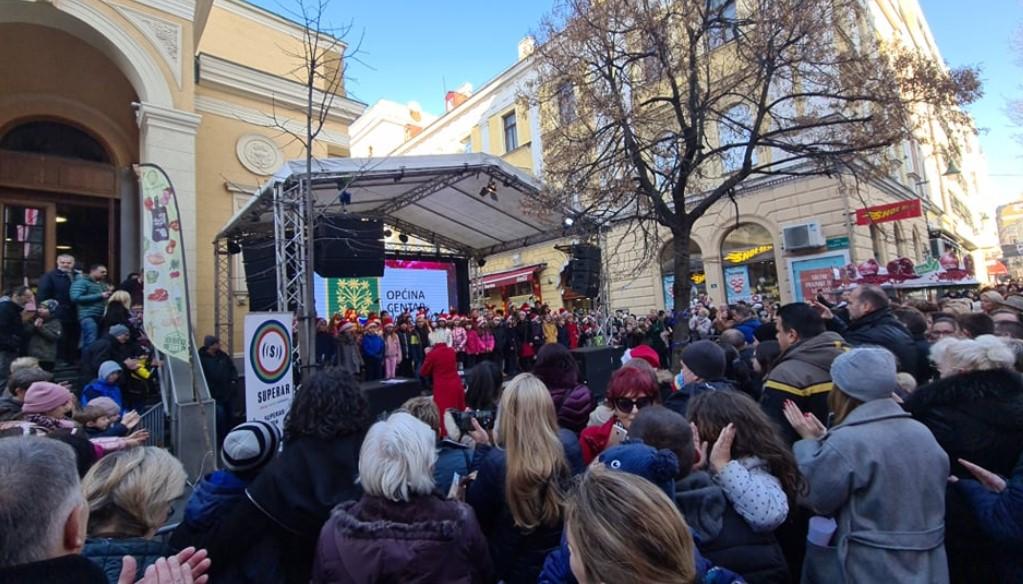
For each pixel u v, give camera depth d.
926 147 21.23
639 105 7.23
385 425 1.73
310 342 6.21
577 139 7.74
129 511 1.70
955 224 24.59
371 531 1.52
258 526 1.75
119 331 6.12
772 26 6.62
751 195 14.43
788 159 6.93
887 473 1.75
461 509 1.69
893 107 6.44
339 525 1.57
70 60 10.10
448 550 1.55
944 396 2.03
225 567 1.74
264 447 1.93
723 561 1.64
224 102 11.55
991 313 4.68
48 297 7.16
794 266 13.62
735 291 14.87
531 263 20.23
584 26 7.19
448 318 11.79
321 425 1.92
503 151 22.08
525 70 20.94
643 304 16.58
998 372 1.96
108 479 1.73
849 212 12.74
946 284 9.20
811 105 9.62
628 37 7.48
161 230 5.12
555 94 8.13
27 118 9.86
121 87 10.84
